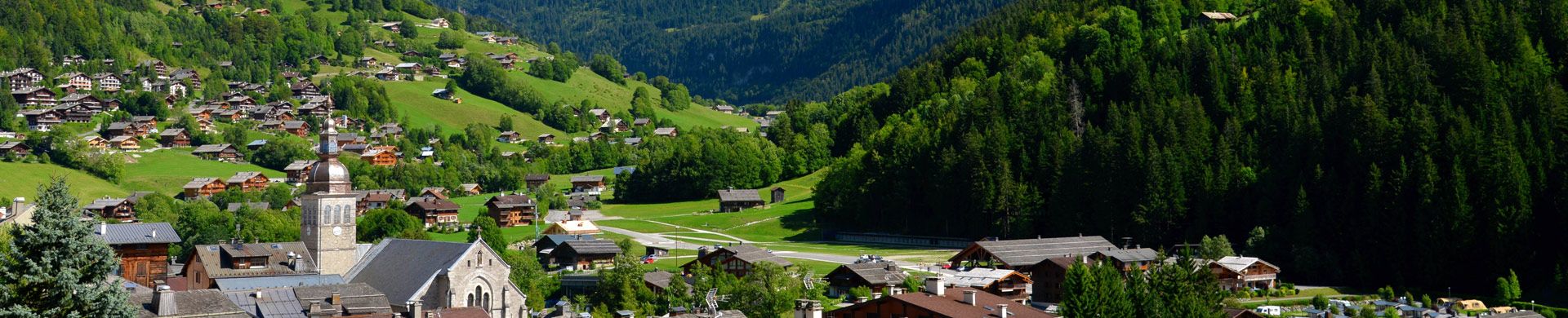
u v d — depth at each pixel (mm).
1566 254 196125
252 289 135875
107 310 64812
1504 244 195750
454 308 129750
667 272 182375
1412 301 187125
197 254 165375
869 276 175625
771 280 164875
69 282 63281
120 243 171625
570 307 158250
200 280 163875
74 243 64062
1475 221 198500
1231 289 192750
